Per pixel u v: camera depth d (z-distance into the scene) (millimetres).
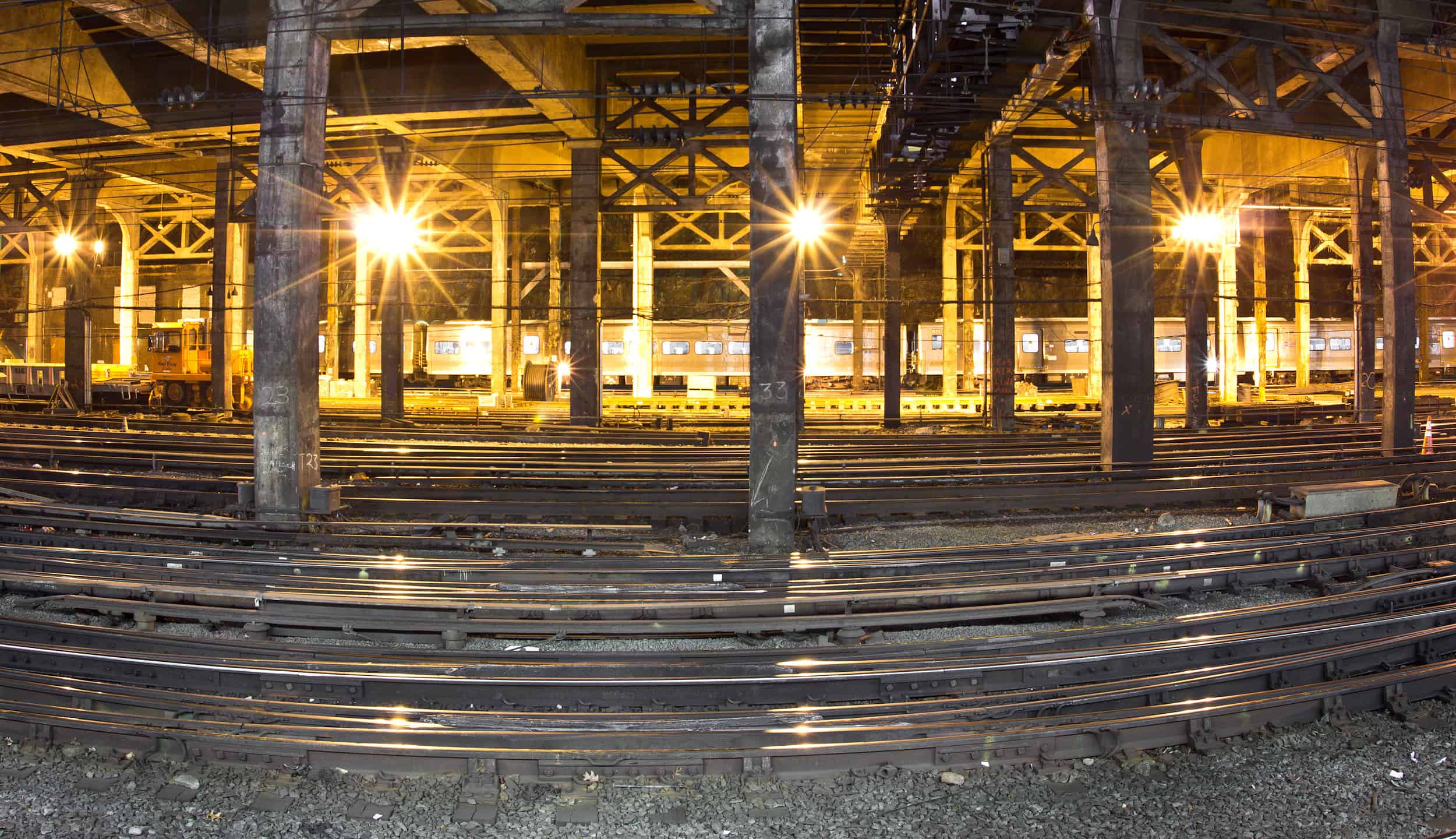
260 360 13000
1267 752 6941
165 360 34750
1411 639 8414
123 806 6137
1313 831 5945
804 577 10500
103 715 7086
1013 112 20500
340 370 56031
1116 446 17594
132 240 42250
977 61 16391
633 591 9797
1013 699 7422
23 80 21625
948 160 24531
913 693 7703
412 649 8734
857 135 28672
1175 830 5973
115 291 54281
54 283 49219
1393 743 7109
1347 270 55031
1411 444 19688
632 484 16500
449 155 29875
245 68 21234
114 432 24172
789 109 12328
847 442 22922
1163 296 55719
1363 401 26891
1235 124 17500
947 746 6668
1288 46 18266
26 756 6738
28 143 26219
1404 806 6223
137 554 11125
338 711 7250
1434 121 25781
